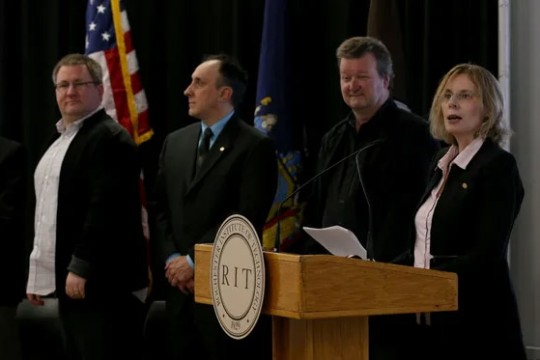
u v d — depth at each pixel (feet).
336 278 8.53
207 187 15.67
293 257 8.43
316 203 15.37
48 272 16.80
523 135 16.38
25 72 21.08
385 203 14.25
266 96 18.24
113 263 16.34
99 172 16.40
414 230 12.39
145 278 16.88
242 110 19.90
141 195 19.27
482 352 11.48
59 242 16.48
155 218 16.63
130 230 16.61
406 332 13.19
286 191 17.88
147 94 20.70
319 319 8.98
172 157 16.46
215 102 16.14
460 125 11.95
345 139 14.96
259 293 8.75
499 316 11.51
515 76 16.48
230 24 20.17
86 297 16.21
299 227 17.76
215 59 16.47
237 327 9.17
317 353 8.95
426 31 17.39
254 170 15.56
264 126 18.10
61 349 19.92
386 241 14.07
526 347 16.07
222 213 15.58
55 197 16.69
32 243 20.84
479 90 11.94
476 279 11.50
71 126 17.01
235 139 15.93
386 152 14.38
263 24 18.85
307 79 19.27
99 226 16.16
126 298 16.69
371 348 13.62
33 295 16.89
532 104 16.33
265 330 15.69
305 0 19.33
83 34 21.07
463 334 11.53
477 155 11.84
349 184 14.49
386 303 8.86
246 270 9.02
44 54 21.11
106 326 16.31
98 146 16.56
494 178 11.53
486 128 11.94
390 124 14.57
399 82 16.94
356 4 19.01
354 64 14.57
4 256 17.83
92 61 17.22
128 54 19.66
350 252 9.89
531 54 16.37
